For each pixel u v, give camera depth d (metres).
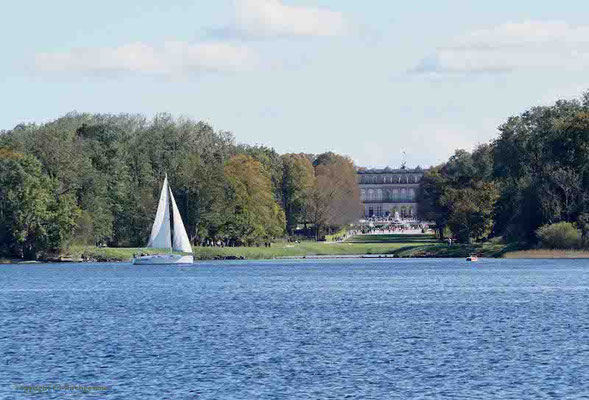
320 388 103.88
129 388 104.25
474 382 106.50
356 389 103.25
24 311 185.88
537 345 132.75
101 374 112.38
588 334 144.12
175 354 126.56
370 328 154.12
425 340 139.12
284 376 110.62
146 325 159.75
